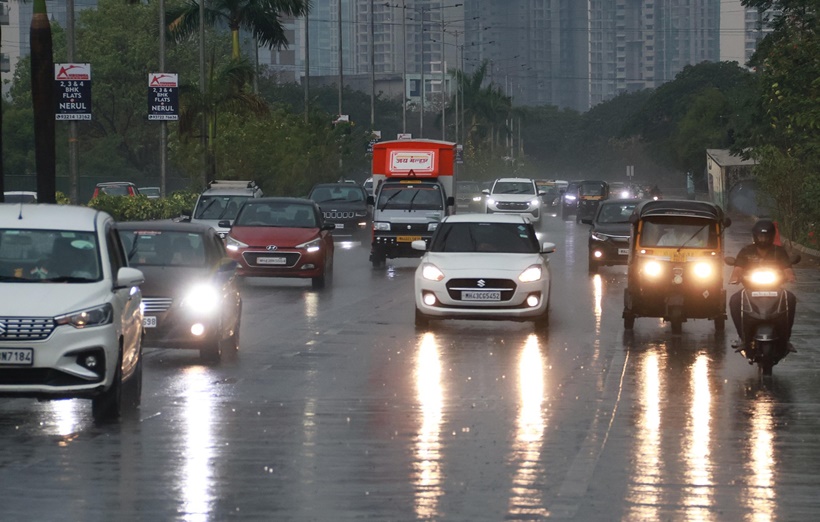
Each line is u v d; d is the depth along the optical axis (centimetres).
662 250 4362
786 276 3453
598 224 7556
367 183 16838
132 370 2802
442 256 4578
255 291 6169
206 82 12475
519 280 4409
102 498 1925
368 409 2811
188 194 11212
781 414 2758
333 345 4056
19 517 1802
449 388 3138
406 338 4253
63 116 7319
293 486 2014
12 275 2717
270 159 12694
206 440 2430
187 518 1797
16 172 18600
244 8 14350
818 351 3944
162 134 10769
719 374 3419
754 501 1912
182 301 3600
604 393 3059
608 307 5394
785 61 8444
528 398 2977
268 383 3222
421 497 1936
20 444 2383
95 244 2805
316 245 6281
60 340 2562
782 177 9956
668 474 2114
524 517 1808
